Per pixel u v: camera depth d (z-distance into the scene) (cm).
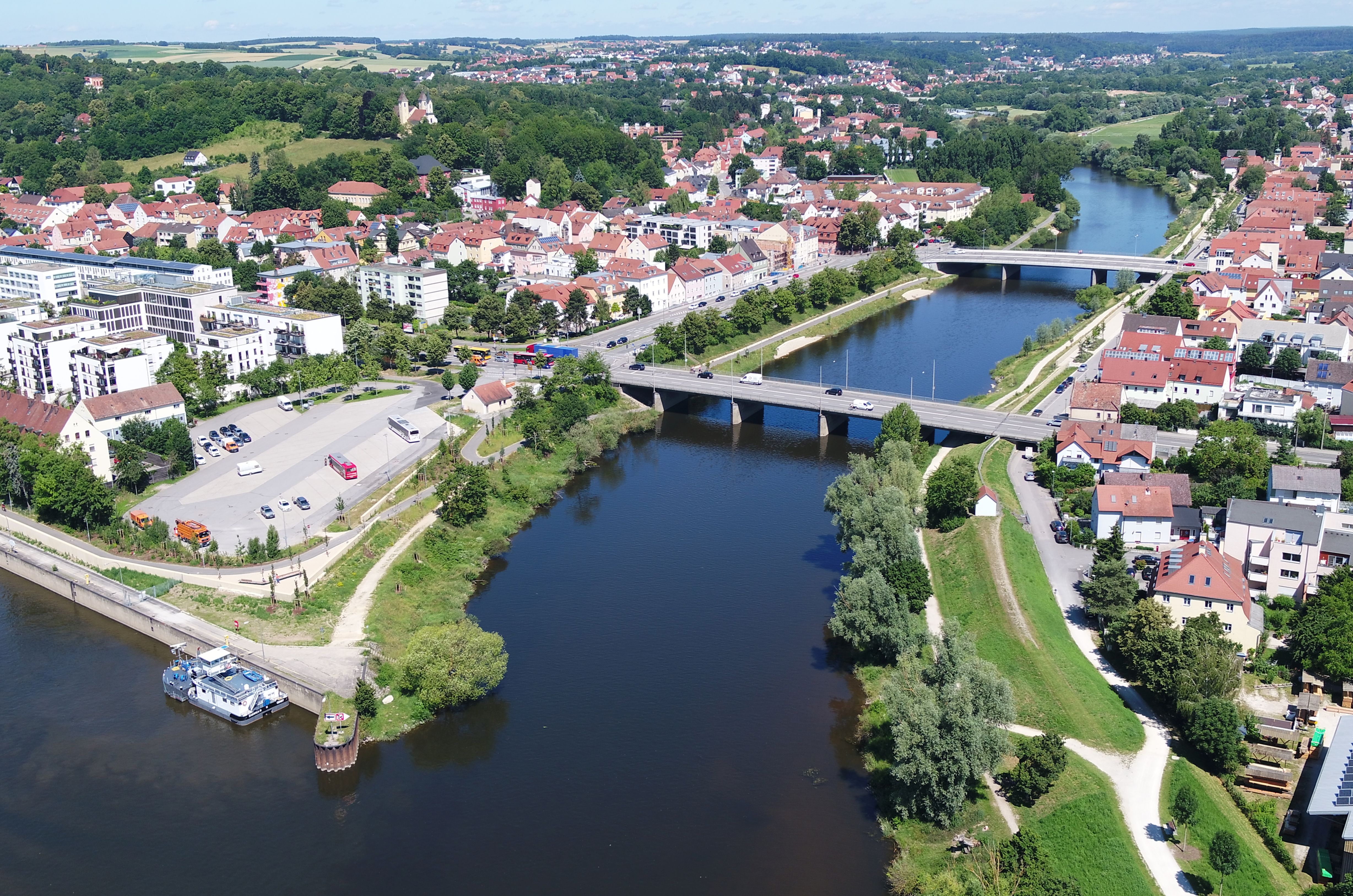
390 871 16812
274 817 18062
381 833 17625
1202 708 18400
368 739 19850
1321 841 16875
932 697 17950
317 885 16575
